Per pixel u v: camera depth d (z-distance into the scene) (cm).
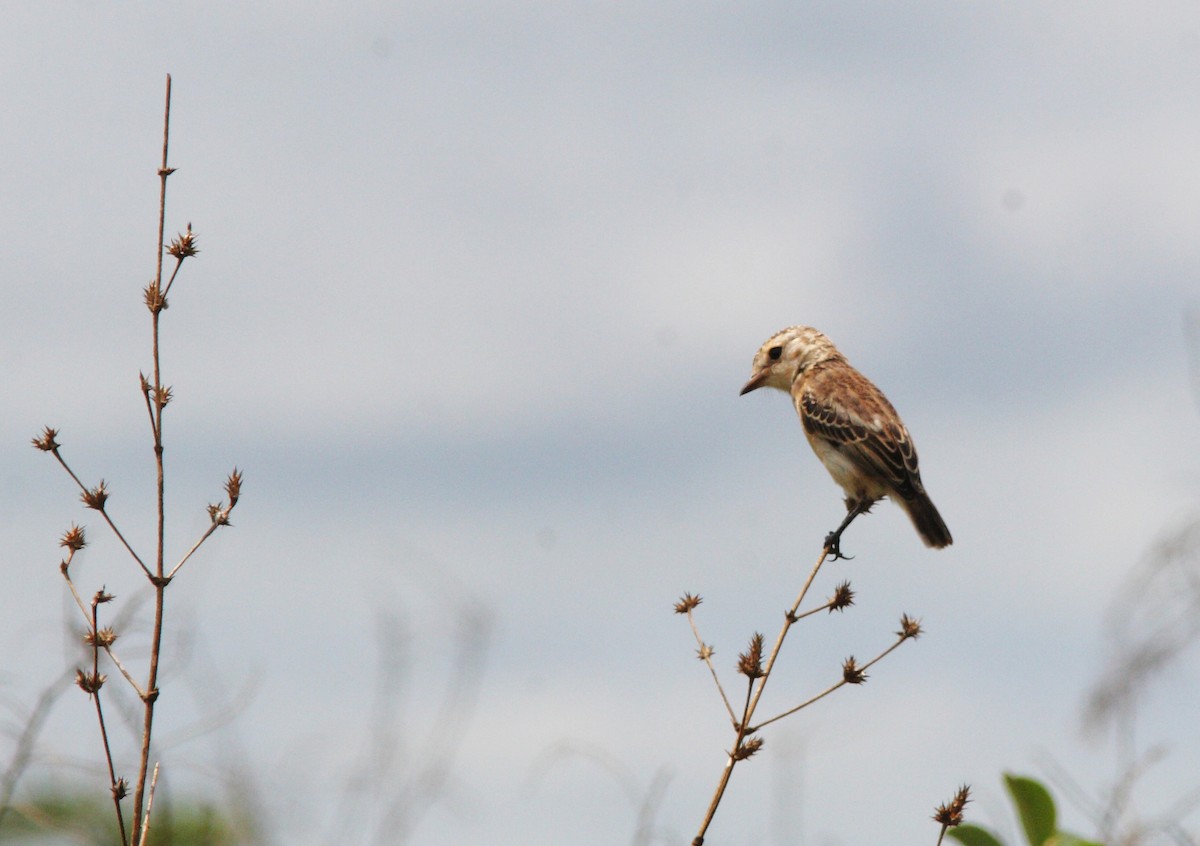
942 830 666
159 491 721
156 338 733
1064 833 628
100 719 703
